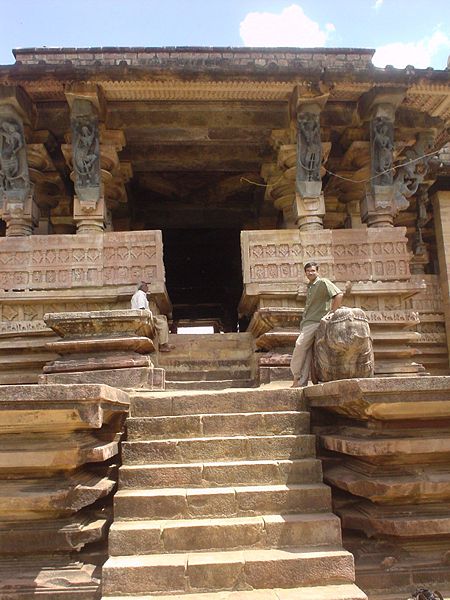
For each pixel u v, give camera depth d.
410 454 4.36
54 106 11.48
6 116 10.54
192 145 13.37
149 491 4.61
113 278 10.17
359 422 4.91
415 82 10.62
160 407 5.60
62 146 11.04
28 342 9.91
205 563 3.91
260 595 3.78
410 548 4.50
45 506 4.15
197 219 17.55
